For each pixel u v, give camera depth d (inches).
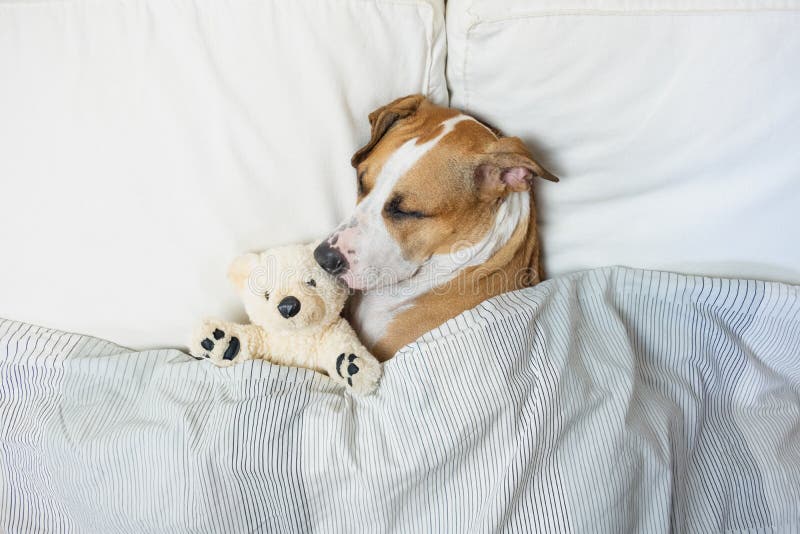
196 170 47.2
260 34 45.3
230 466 43.5
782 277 52.1
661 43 44.8
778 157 47.4
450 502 45.1
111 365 48.6
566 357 47.3
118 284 50.0
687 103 46.4
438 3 49.3
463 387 44.2
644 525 47.1
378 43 48.1
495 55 47.7
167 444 44.3
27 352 49.5
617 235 53.4
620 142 49.0
